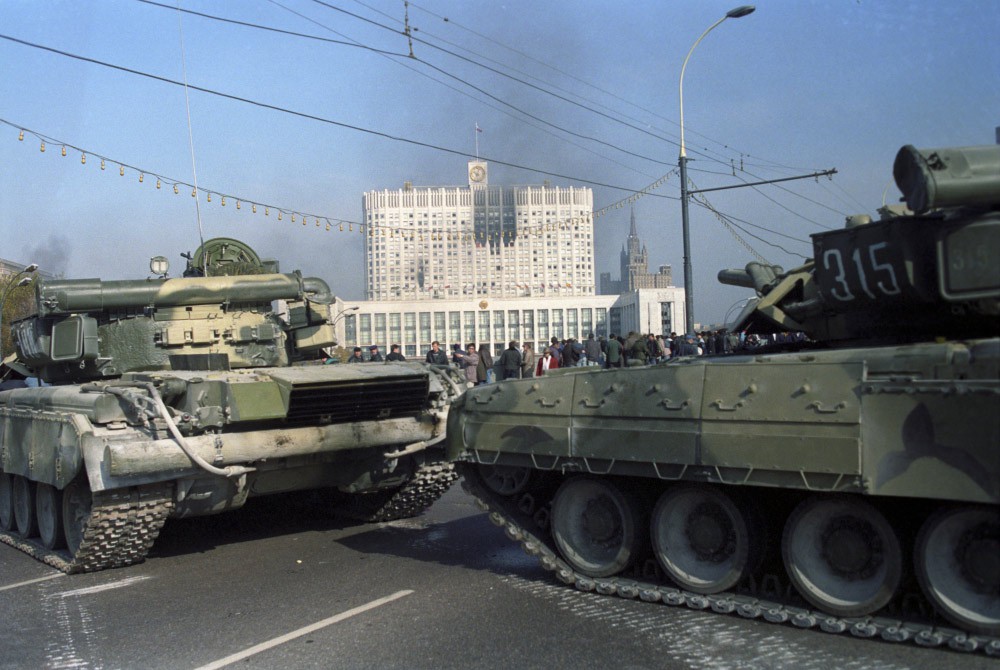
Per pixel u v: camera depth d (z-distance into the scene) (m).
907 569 6.26
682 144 23.52
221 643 6.62
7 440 10.88
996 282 5.93
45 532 10.33
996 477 5.59
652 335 23.64
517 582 8.11
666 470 7.04
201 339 11.34
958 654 5.88
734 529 6.98
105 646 6.66
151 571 9.20
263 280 11.68
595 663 5.94
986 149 5.93
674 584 7.39
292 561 9.32
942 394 5.77
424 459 10.65
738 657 5.97
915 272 6.30
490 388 8.32
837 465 6.14
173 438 8.78
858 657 5.89
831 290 6.98
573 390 7.68
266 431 9.34
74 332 10.67
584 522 7.91
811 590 6.54
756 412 6.54
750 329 8.88
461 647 6.34
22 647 6.71
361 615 7.20
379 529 10.94
